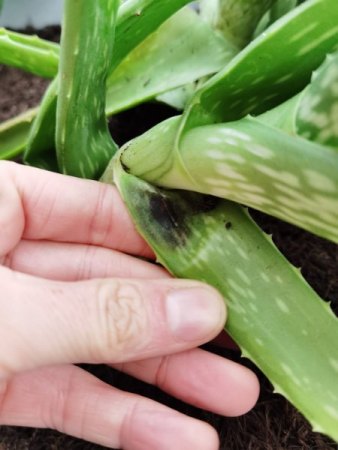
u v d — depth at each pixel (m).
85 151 0.13
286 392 0.11
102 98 0.13
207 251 0.12
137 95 0.14
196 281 0.12
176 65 0.14
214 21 0.14
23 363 0.12
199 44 0.14
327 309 0.11
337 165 0.08
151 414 0.13
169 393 0.14
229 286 0.12
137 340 0.12
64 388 0.14
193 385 0.13
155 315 0.12
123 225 0.14
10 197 0.13
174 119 0.11
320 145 0.08
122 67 0.15
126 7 0.12
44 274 0.14
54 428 0.15
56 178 0.13
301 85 0.11
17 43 0.15
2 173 0.13
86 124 0.13
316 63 0.10
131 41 0.13
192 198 0.12
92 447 0.15
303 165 0.09
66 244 0.14
